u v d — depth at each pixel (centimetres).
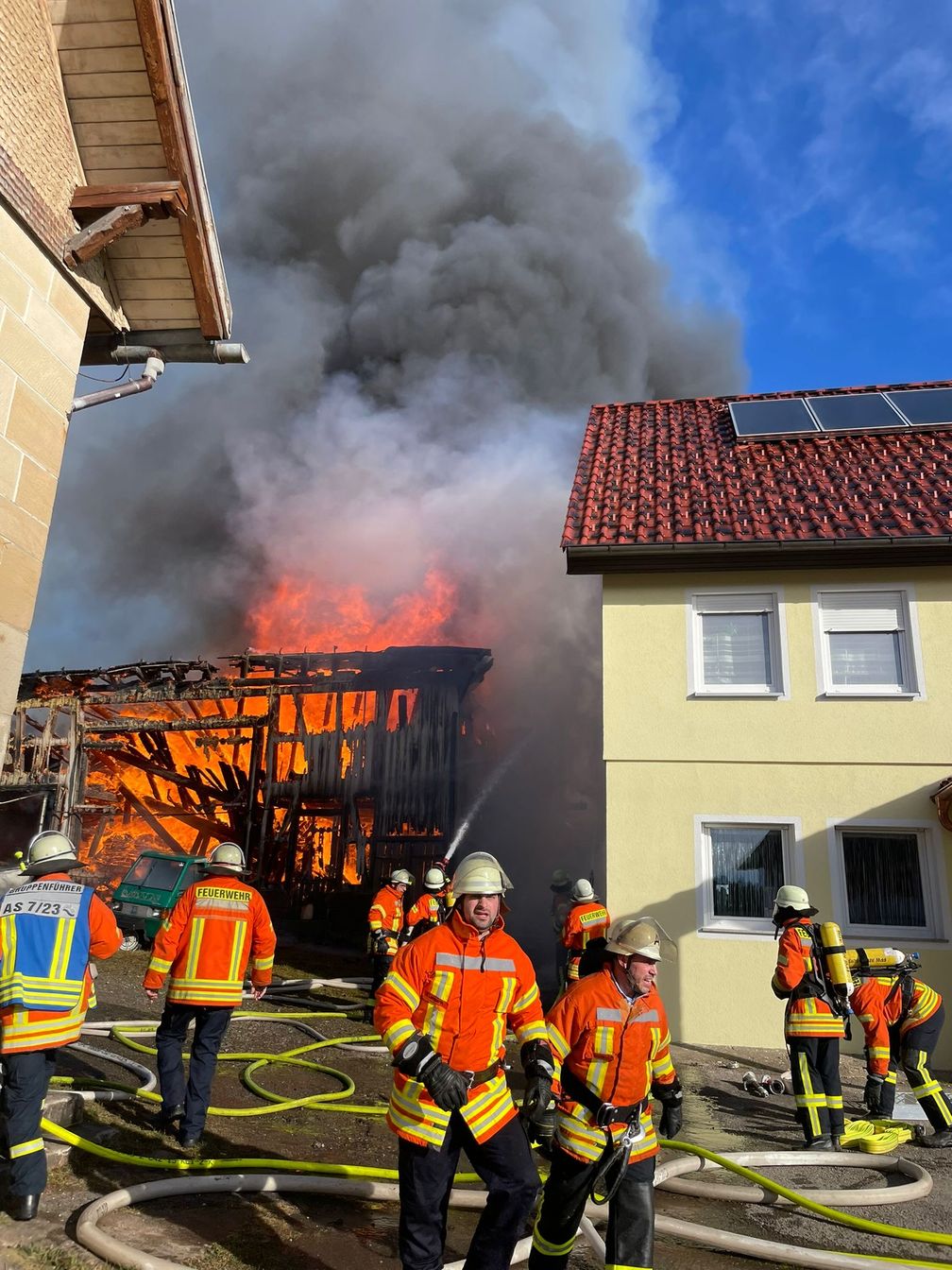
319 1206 378
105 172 546
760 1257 354
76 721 1823
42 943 354
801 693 930
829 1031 527
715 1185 434
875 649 944
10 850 1725
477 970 278
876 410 1242
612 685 963
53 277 506
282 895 1698
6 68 463
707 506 1047
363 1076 652
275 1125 500
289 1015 862
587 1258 350
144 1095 506
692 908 884
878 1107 586
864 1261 339
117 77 518
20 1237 314
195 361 631
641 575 998
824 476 1093
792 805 900
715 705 941
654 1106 608
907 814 878
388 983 274
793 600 962
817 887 873
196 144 543
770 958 858
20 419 470
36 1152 334
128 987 921
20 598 467
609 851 912
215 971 451
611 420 1365
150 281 592
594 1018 291
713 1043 842
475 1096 268
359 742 1783
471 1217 386
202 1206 361
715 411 1377
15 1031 339
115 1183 377
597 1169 279
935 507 978
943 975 834
